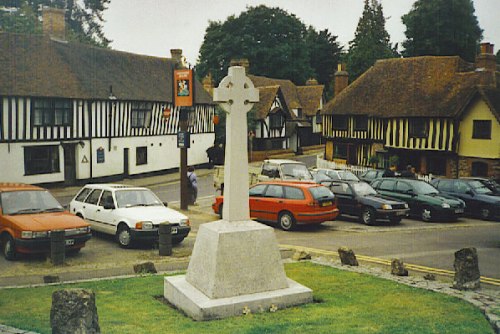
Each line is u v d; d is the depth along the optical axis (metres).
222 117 48.12
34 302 8.09
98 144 33.66
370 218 18.72
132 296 8.47
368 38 60.03
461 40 49.47
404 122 36.62
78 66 34.28
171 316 7.25
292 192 17.52
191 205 23.42
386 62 41.88
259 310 7.38
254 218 18.34
